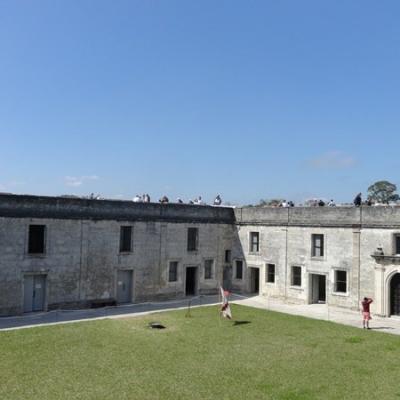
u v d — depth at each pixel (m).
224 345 24.09
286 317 31.56
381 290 32.53
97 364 20.52
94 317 30.73
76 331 26.34
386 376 19.73
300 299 37.56
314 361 21.64
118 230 36.06
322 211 36.53
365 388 18.33
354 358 22.23
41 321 29.14
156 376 19.22
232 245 43.31
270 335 26.38
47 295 32.47
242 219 42.69
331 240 35.91
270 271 40.50
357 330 28.17
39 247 32.44
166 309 34.22
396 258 31.67
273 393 17.64
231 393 17.58
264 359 21.83
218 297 40.28
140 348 23.16
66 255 33.34
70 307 33.50
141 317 30.69
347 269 34.78
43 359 21.06
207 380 18.89
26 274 31.56
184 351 22.86
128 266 36.56
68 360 20.98
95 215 34.75
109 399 16.78
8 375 18.92
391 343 25.12
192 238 40.97
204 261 41.53
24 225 31.47
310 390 18.02
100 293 35.06
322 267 36.31
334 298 35.53
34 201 31.92
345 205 38.81
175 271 39.72
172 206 39.41
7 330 26.33
